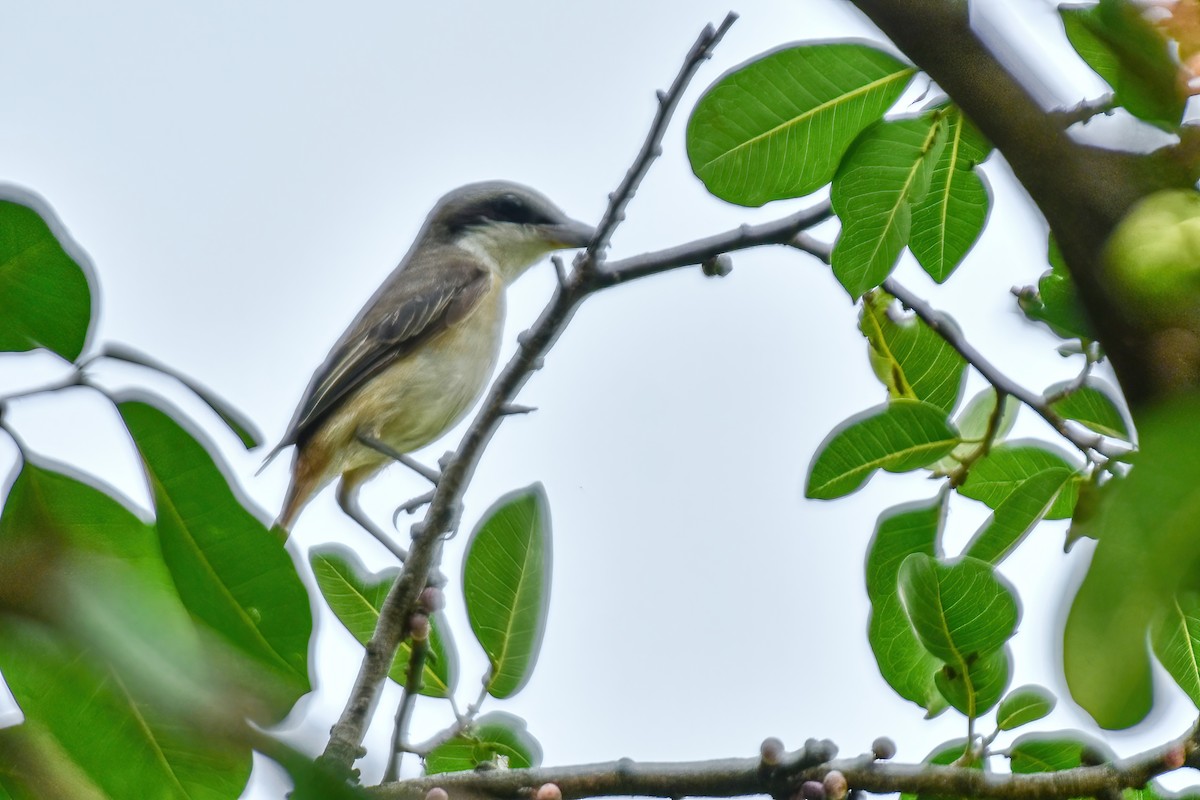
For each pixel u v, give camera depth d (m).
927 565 6.69
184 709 2.52
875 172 6.77
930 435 7.47
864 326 8.26
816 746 6.82
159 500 3.34
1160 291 2.65
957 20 3.06
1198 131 3.05
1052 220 2.93
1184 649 6.27
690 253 7.62
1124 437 7.23
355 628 8.41
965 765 6.69
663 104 7.03
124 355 3.75
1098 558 2.00
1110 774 6.45
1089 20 3.97
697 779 6.93
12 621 2.71
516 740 7.79
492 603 7.84
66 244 3.79
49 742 3.40
